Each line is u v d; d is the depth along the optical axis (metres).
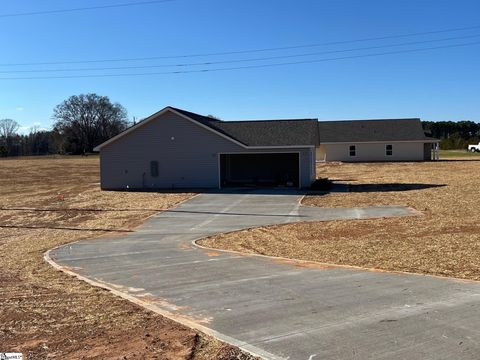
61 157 106.25
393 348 5.68
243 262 11.62
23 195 33.72
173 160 33.03
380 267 10.62
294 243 14.45
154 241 15.78
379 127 65.62
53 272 11.31
